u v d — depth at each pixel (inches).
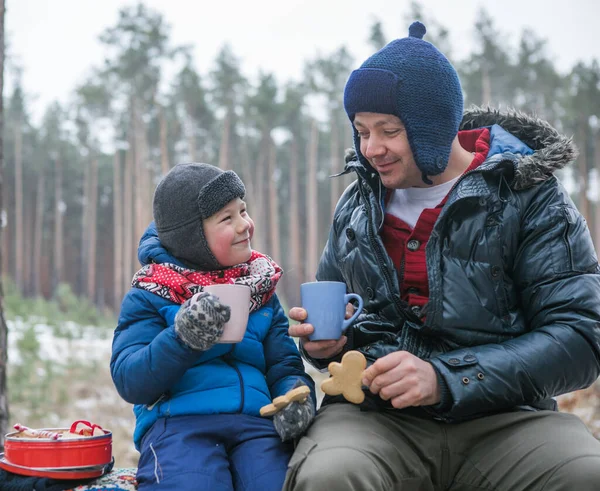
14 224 2009.1
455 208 86.6
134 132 1509.6
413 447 84.5
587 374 81.2
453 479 85.1
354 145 95.0
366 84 87.0
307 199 1835.6
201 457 81.4
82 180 2054.6
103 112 1541.6
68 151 1959.9
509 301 86.8
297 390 82.9
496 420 83.7
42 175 1962.4
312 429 84.1
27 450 84.6
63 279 2066.9
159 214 92.4
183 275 90.5
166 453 82.0
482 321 85.4
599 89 1298.0
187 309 78.8
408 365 78.4
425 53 88.4
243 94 1552.7
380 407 87.5
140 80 1387.8
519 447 79.5
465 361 80.0
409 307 90.4
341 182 1660.9
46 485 83.2
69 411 309.0
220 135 1615.4
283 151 1812.3
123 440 261.4
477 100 1272.1
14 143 1904.5
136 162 1430.9
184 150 1588.3
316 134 1646.2
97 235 2055.9
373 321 92.7
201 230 91.0
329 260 102.0
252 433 86.0
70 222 2080.5
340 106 1584.6
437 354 87.2
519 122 96.5
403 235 92.8
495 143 93.6
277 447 84.9
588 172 1417.3
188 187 90.7
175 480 79.0
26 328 422.9
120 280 1566.2
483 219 86.5
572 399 212.7
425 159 87.9
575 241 84.7
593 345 80.8
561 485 73.8
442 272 86.7
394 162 89.3
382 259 90.7
